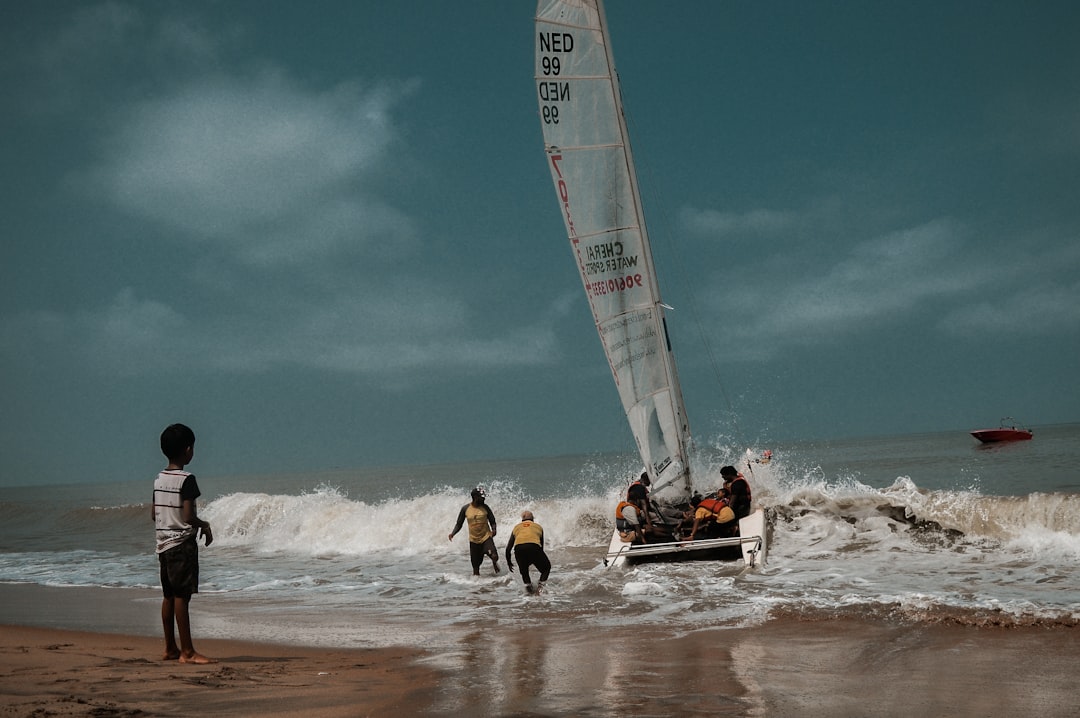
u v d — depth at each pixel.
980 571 10.56
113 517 27.73
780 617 7.86
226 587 12.30
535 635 7.64
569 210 12.98
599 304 13.08
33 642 7.64
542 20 12.85
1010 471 30.28
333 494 21.05
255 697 4.91
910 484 15.25
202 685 5.20
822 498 14.70
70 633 8.43
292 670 6.00
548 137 12.91
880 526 13.52
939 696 5.08
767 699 5.04
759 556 11.11
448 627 8.33
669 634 7.37
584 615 8.63
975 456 44.22
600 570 11.45
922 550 12.28
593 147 13.05
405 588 11.41
